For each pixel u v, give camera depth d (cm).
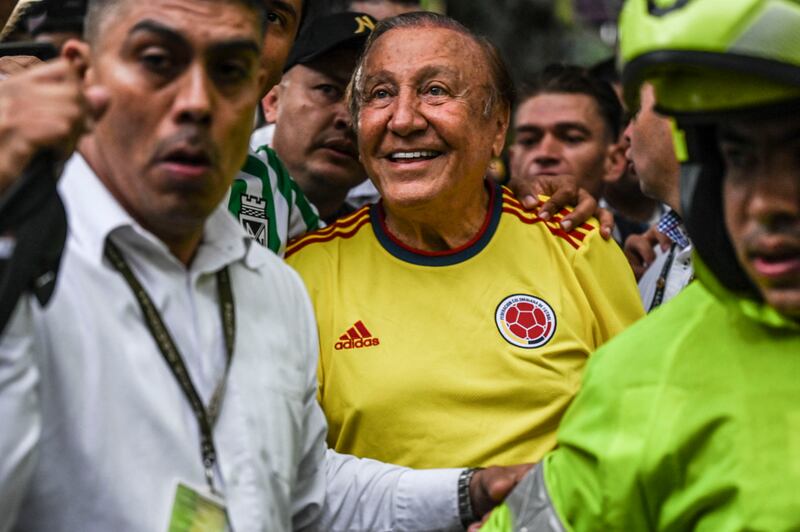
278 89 353
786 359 179
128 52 185
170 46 185
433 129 270
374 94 276
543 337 266
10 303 161
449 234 277
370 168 278
